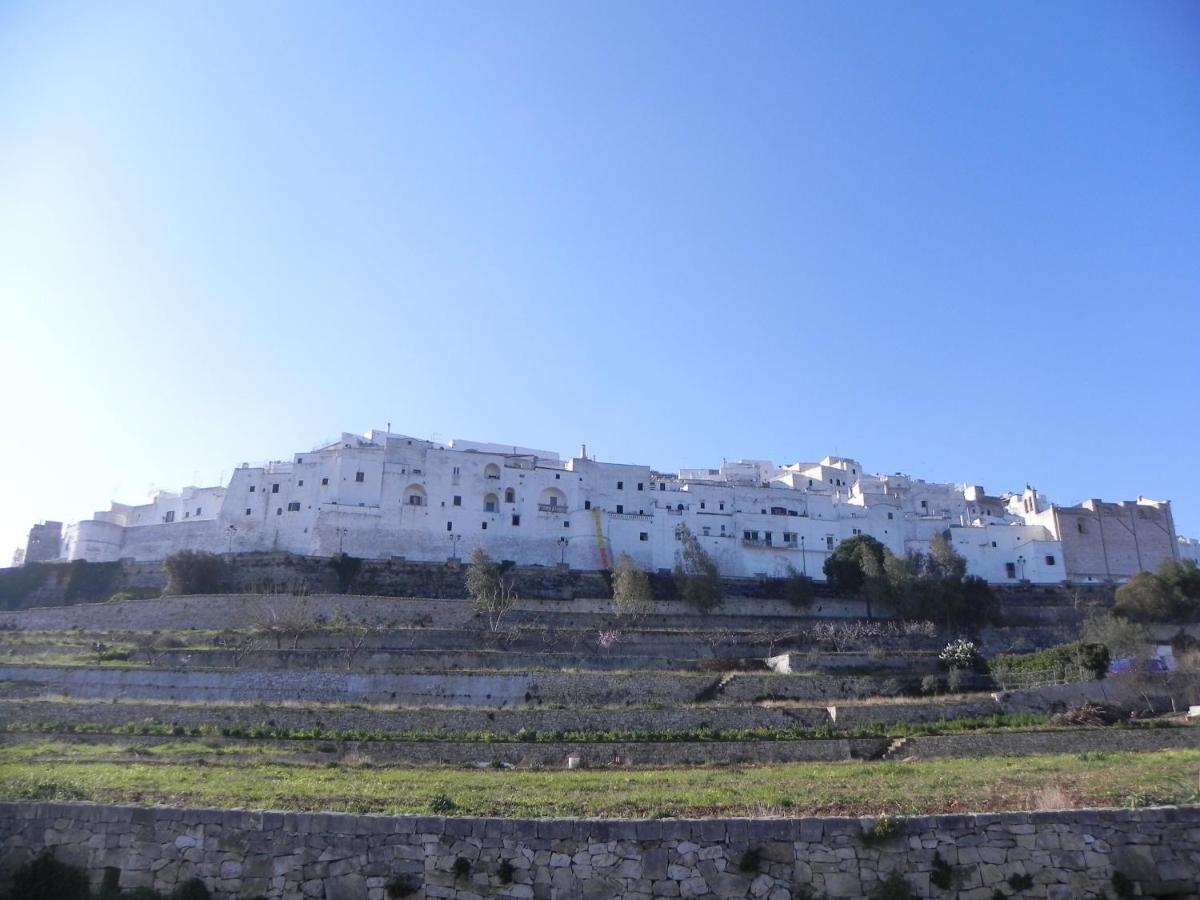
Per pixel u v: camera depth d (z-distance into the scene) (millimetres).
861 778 42875
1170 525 150000
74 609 102375
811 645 101438
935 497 179125
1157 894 25266
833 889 25125
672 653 95375
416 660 82125
